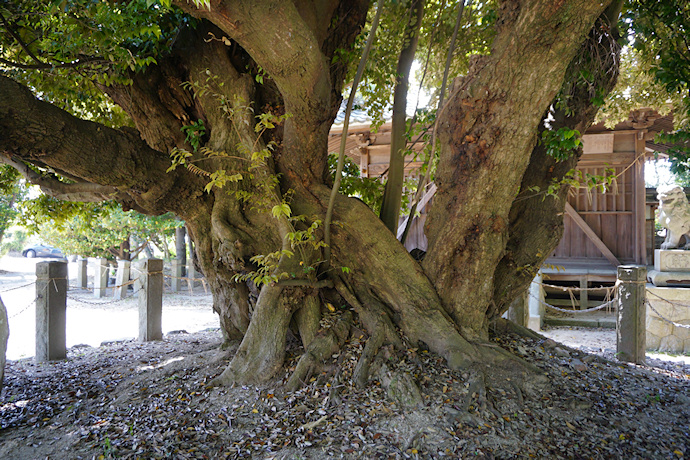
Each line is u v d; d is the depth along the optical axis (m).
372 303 4.71
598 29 4.22
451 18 6.41
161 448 3.24
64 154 4.07
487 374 4.02
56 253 32.75
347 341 4.56
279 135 5.23
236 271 5.02
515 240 5.11
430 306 4.54
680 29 4.93
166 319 10.69
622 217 10.67
